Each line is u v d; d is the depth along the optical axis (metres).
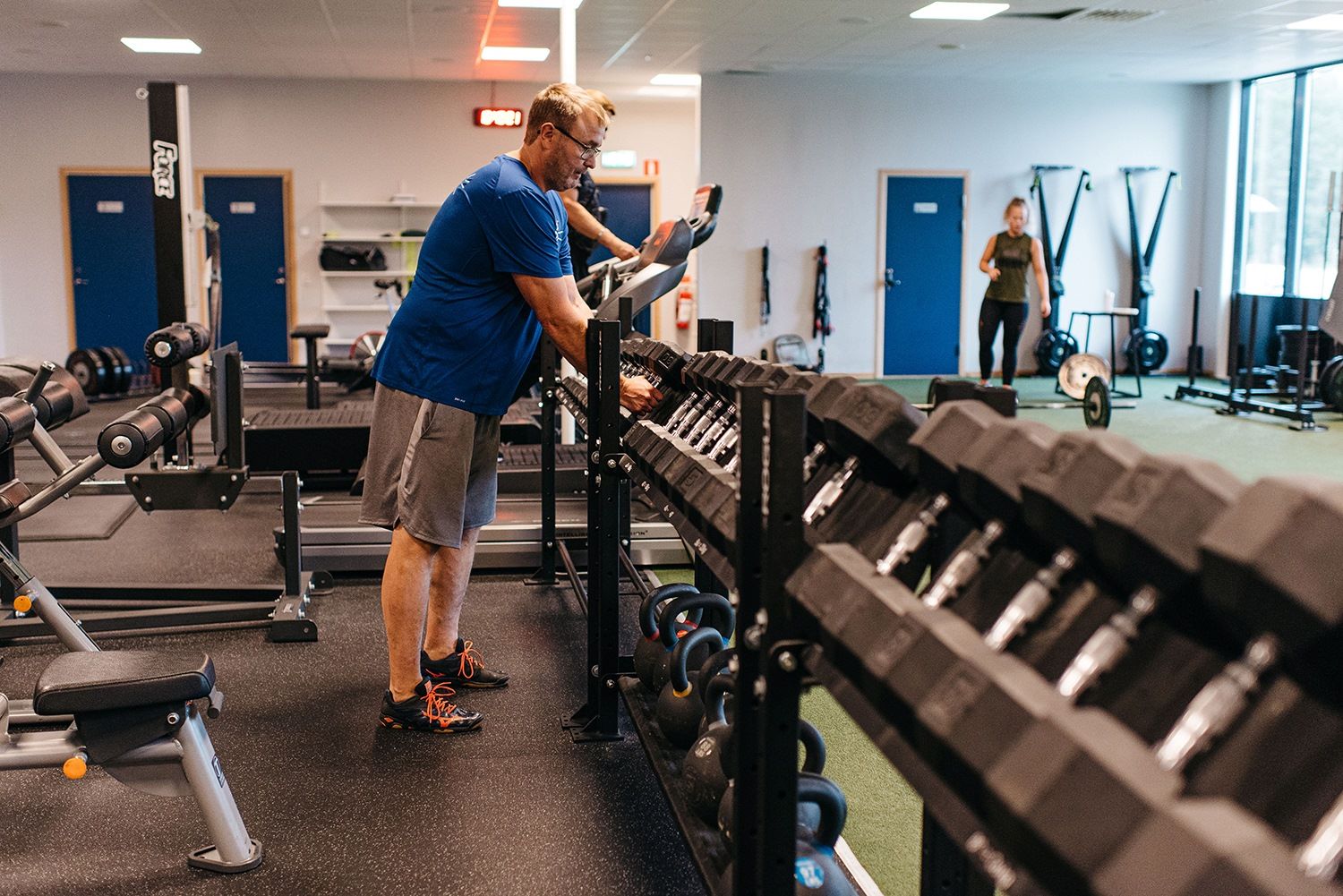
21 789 2.79
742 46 10.48
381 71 12.04
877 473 1.55
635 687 2.91
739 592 1.55
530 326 3.04
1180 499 0.94
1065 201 12.73
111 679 2.28
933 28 9.60
